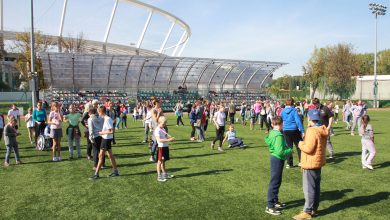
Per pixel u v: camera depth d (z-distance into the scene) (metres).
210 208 6.54
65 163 11.10
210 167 10.21
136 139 17.06
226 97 52.41
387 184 8.08
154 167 10.30
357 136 17.81
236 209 6.47
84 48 82.06
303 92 76.56
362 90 69.56
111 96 47.09
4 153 13.04
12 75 87.06
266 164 10.61
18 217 6.24
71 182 8.66
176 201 6.99
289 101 9.85
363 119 9.75
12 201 7.18
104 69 47.81
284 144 6.25
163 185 8.25
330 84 68.44
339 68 66.38
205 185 8.20
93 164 10.90
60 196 7.48
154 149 11.20
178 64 50.03
